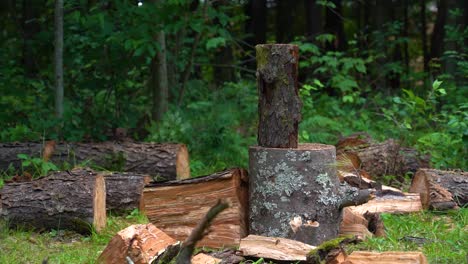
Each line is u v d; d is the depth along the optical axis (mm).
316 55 14477
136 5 10141
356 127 11125
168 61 12117
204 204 5809
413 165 8555
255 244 5246
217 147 9758
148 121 11094
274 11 22703
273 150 5508
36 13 13383
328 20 19094
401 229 6324
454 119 8484
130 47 9516
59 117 9891
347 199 5500
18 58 12672
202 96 13141
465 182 7184
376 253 4660
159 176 8242
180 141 9875
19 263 5508
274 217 5492
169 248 4965
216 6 12977
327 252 4906
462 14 14117
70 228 6465
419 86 14992
